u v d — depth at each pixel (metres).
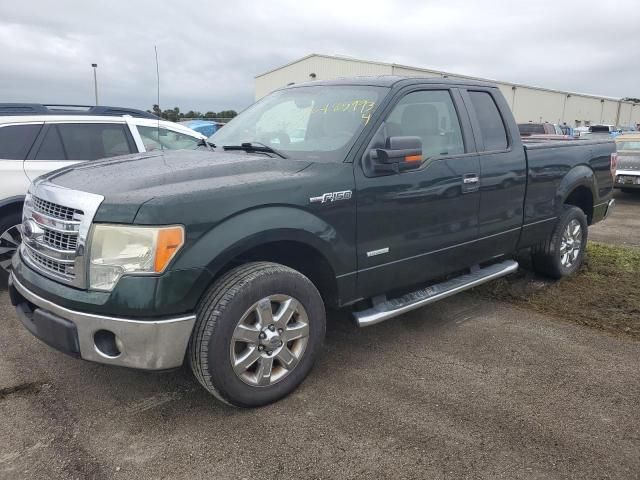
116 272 2.66
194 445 2.76
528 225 4.93
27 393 3.29
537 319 4.59
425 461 2.63
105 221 2.68
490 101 4.66
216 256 2.77
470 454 2.68
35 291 2.96
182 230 2.68
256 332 2.98
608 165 5.99
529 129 18.38
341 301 3.50
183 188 2.82
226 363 2.87
